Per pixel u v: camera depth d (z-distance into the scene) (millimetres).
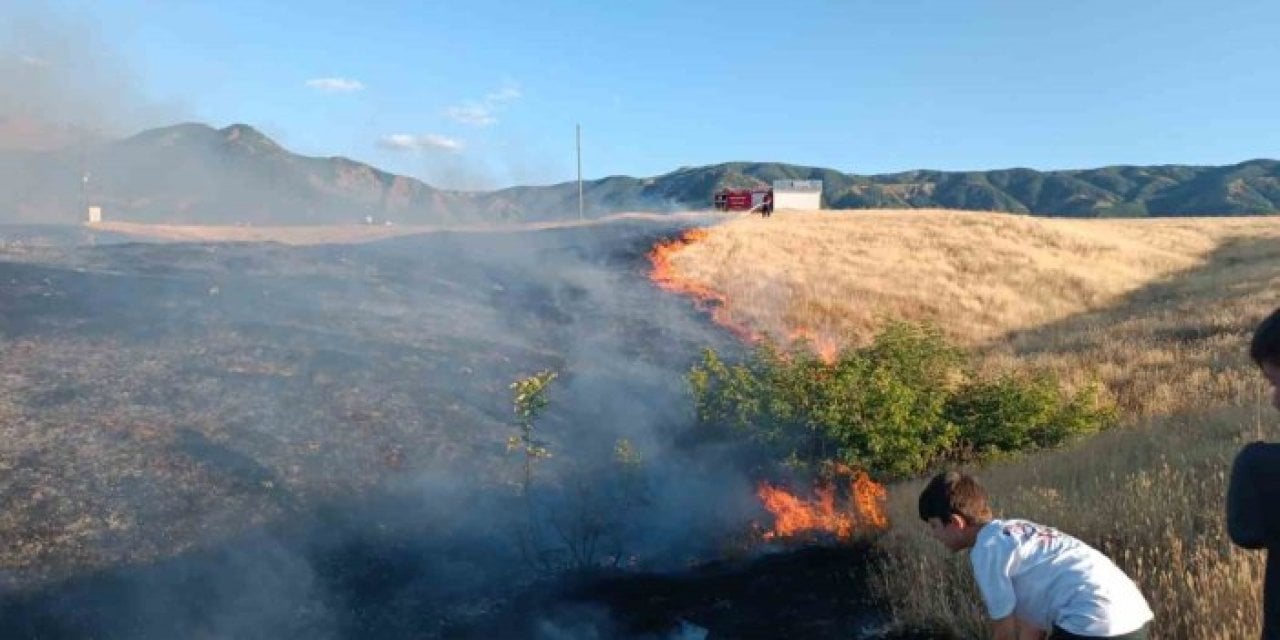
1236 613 4758
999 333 24141
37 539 6840
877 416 10648
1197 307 24219
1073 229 41438
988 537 3256
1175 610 4957
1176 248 40375
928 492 3461
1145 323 22469
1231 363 16016
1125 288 30703
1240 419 10672
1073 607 3047
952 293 27516
